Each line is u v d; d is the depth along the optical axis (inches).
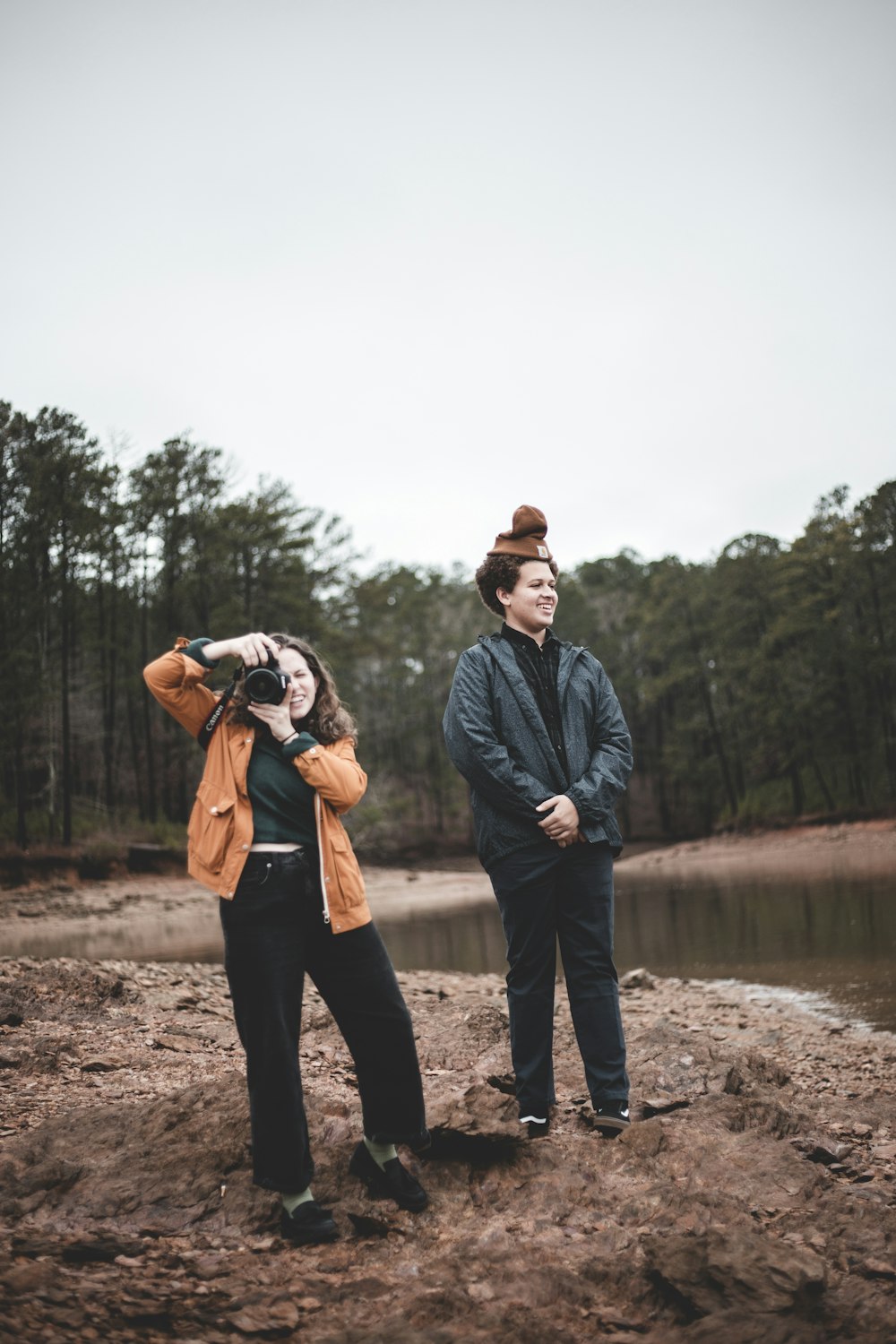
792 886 861.2
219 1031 209.2
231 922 106.5
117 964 311.6
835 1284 94.5
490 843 140.9
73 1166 118.6
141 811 1647.4
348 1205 110.6
